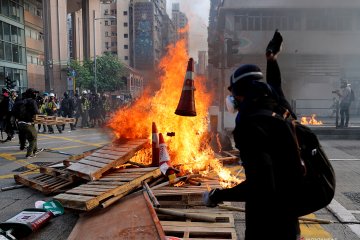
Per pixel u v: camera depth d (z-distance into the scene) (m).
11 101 12.99
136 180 4.57
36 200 5.24
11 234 3.66
